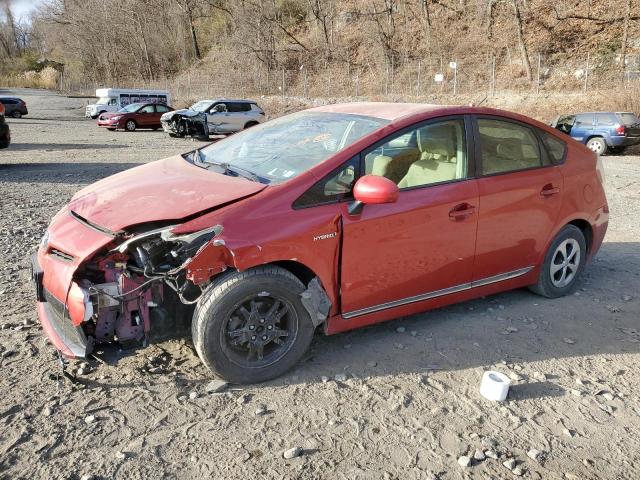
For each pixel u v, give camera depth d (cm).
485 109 419
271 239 316
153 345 371
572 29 3869
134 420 297
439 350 384
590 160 488
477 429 300
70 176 1118
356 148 356
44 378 333
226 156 417
